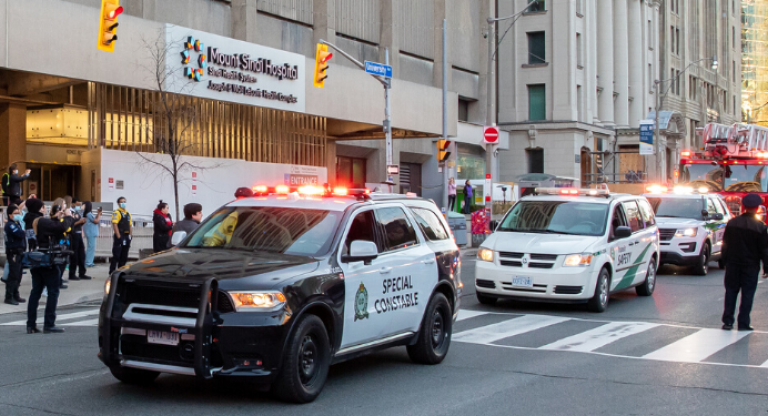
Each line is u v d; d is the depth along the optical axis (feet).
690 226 63.93
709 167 91.66
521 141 175.22
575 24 175.63
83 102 88.22
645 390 25.63
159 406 22.39
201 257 23.58
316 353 23.20
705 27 268.00
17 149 86.17
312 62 98.43
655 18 219.41
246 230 25.93
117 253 58.18
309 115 107.34
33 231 47.67
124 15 75.41
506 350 32.63
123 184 80.79
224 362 21.03
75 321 41.63
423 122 117.39
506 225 47.62
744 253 37.83
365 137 124.06
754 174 89.86
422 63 144.87
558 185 151.94
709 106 270.46
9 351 31.27
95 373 26.84
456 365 29.48
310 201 26.86
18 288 49.75
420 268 28.48
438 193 152.35
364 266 25.36
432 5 147.33
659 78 225.35
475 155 165.37
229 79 86.69
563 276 42.47
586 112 180.55
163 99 76.13
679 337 36.04
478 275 44.57
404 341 27.86
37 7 67.92
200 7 100.99
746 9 323.78
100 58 73.46
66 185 93.66
